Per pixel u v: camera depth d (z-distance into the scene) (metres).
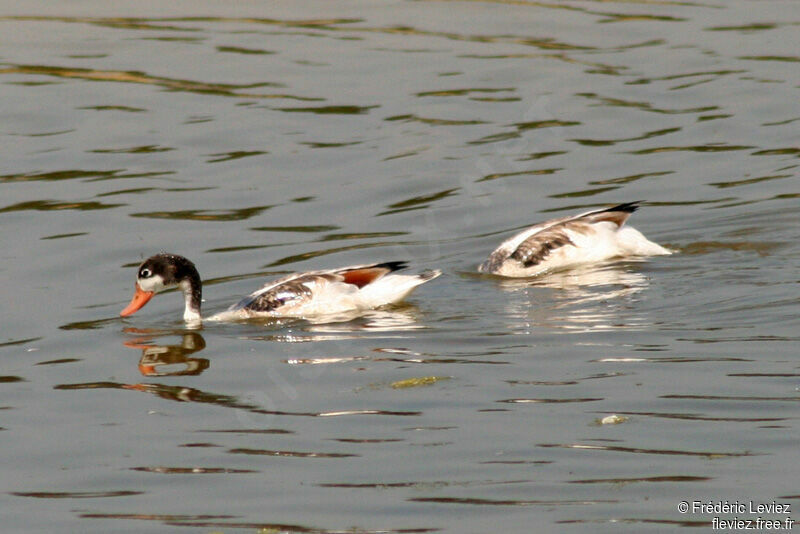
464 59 27.14
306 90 25.38
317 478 10.59
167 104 24.75
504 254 17.09
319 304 15.53
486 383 12.57
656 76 25.95
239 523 9.82
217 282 16.97
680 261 16.75
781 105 24.09
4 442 11.74
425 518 9.76
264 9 31.47
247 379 13.22
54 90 25.53
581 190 20.47
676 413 11.49
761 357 12.83
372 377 12.98
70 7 31.64
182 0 32.28
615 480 10.23
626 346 13.45
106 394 12.94
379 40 28.62
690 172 21.08
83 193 20.38
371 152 22.12
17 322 15.42
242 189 20.59
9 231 18.81
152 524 9.89
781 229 17.91
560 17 30.44
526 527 9.51
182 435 11.71
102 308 15.98
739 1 31.56
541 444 10.98
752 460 10.47
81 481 10.80
